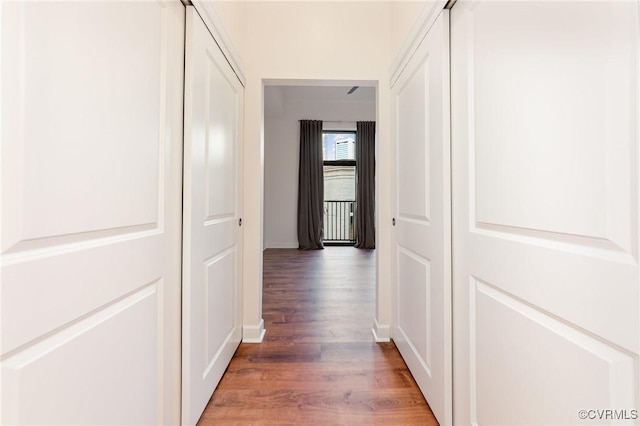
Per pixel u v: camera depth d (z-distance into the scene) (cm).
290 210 628
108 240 78
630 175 55
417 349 157
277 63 211
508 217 89
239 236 199
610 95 58
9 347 53
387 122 210
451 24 124
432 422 131
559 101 70
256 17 212
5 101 53
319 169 621
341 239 690
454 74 121
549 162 73
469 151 111
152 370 99
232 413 136
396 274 196
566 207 68
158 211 102
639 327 54
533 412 79
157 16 101
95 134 72
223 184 162
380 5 214
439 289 129
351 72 212
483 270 102
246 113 210
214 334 150
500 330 93
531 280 79
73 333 66
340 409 139
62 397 63
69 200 65
